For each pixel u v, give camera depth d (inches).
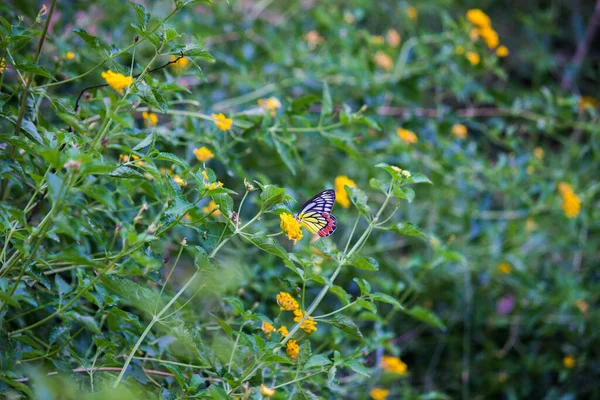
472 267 105.7
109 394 73.3
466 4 165.3
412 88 108.5
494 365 107.2
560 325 108.5
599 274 118.0
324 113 87.3
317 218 78.0
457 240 107.5
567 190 109.1
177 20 108.0
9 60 77.1
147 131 85.1
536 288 106.1
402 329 106.5
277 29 123.1
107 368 77.9
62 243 84.9
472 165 107.7
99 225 76.0
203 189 74.4
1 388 74.6
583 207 111.7
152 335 79.9
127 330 79.0
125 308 85.6
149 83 77.6
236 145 92.7
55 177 70.9
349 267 100.3
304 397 77.5
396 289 89.9
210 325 84.4
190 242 92.7
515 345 110.9
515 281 109.8
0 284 73.7
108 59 76.4
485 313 109.4
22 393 76.2
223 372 77.2
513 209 117.8
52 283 81.5
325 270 89.7
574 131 128.6
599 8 165.2
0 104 77.5
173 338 79.8
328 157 111.4
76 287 78.5
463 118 114.2
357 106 109.6
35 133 76.9
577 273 118.2
